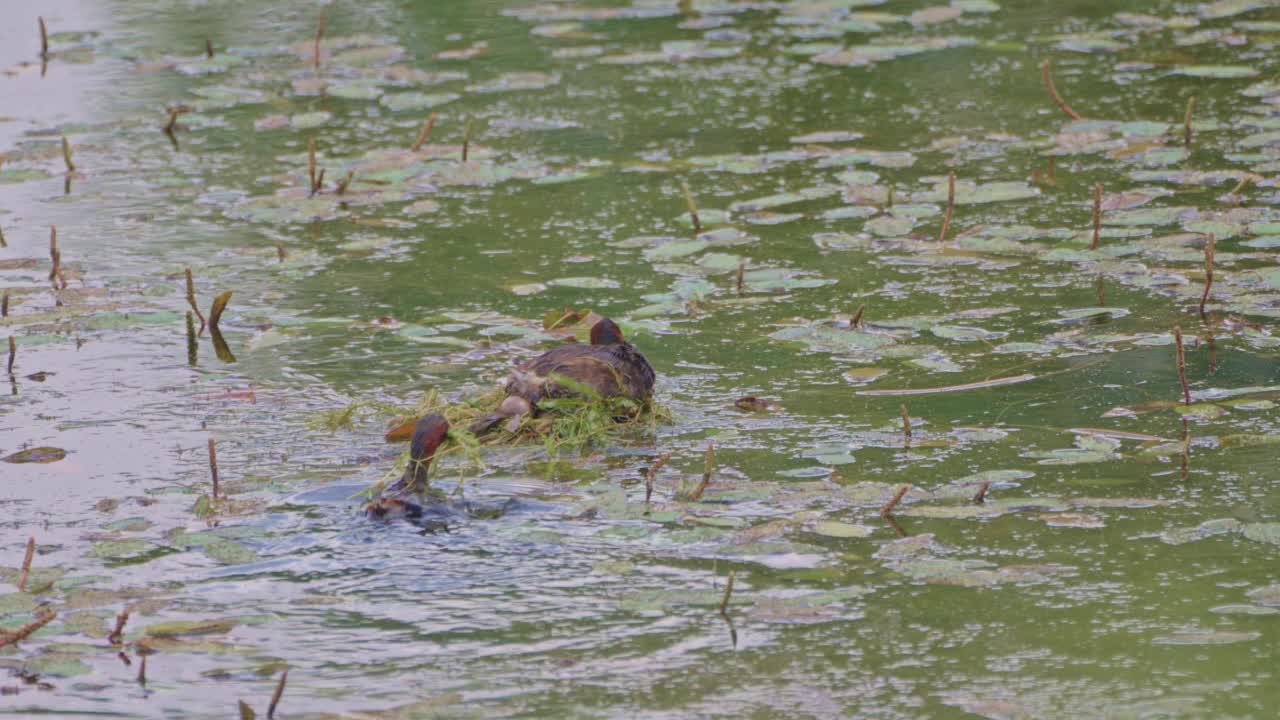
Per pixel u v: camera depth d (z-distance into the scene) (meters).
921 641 7.49
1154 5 23.20
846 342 11.93
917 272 13.61
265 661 7.36
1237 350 11.54
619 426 10.51
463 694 7.02
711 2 24.69
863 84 19.86
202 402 11.12
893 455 9.86
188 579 8.23
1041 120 17.94
